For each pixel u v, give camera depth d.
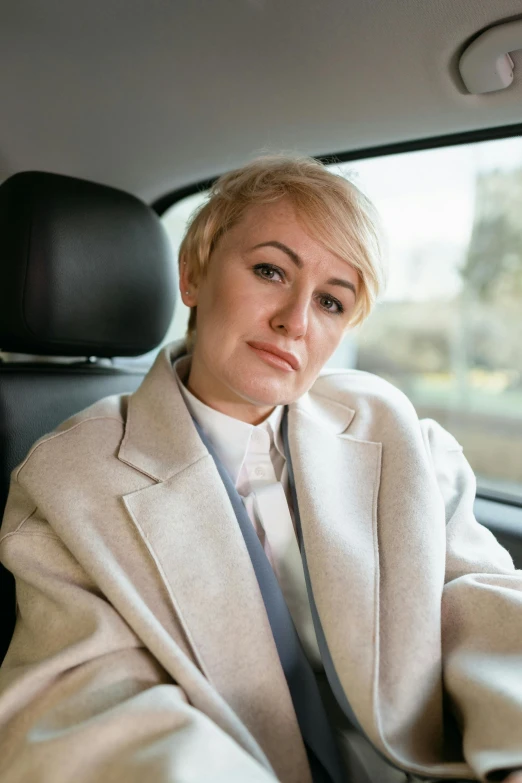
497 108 1.09
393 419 1.08
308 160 0.97
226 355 0.91
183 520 0.84
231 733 0.69
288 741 0.77
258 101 1.17
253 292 0.89
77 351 1.19
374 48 0.97
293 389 0.93
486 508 1.29
